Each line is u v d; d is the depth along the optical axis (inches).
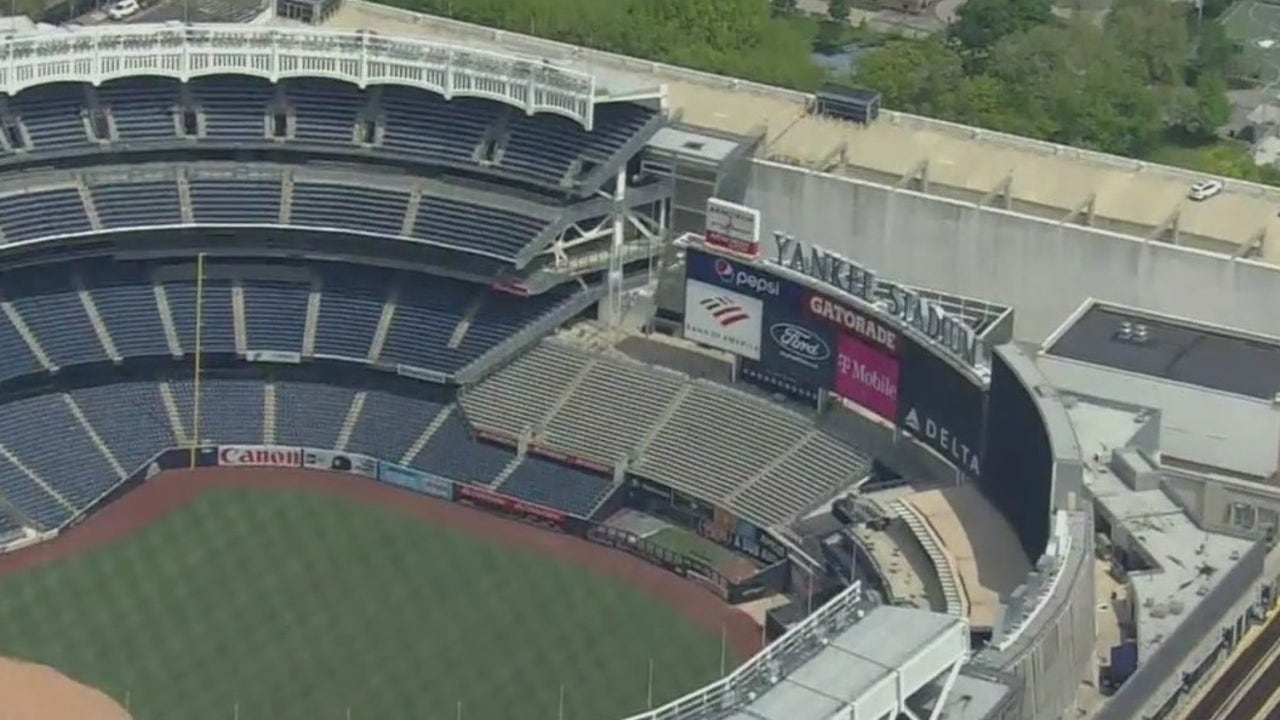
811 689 7165.4
